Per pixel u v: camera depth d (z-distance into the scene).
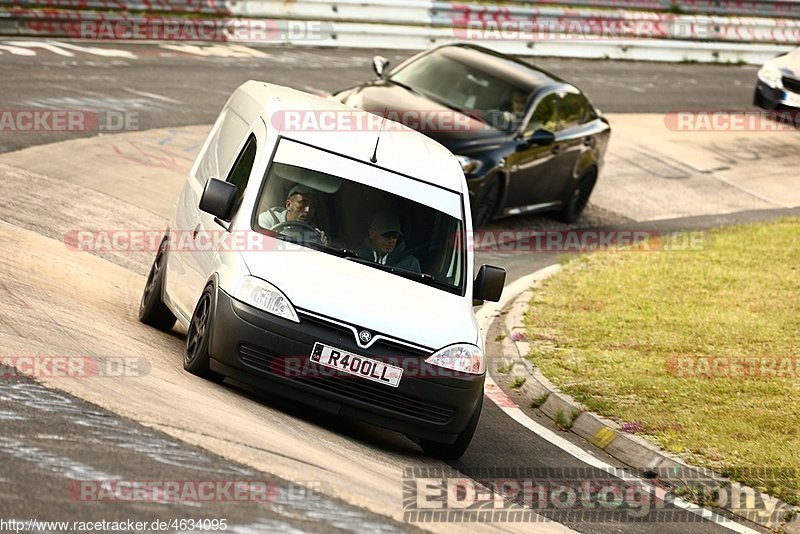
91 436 21.42
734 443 32.88
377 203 30.17
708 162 78.50
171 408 24.25
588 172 62.50
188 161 54.69
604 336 43.00
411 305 28.20
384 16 88.81
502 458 30.66
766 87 84.44
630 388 37.19
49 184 46.12
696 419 34.66
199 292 29.19
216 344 27.16
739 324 45.47
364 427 30.30
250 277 27.36
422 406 27.47
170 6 78.69
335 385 27.02
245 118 33.19
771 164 80.69
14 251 35.91
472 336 28.44
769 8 114.81
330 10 86.00
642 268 53.66
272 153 30.27
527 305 46.62
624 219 64.81
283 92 34.00
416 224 30.25
